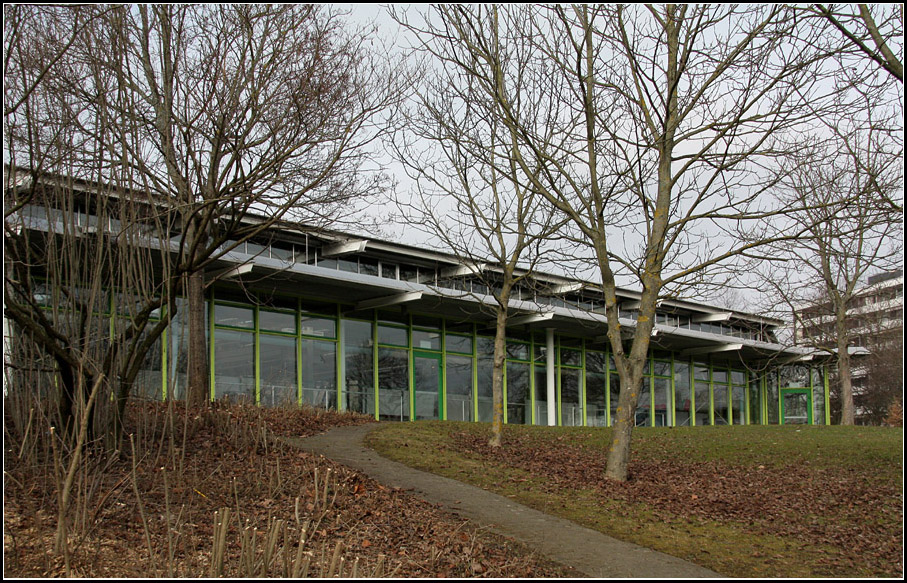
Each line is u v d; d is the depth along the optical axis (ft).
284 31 41.73
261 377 68.49
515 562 27.86
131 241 36.50
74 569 22.54
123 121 35.32
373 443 49.24
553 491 39.09
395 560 26.96
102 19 35.58
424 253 74.69
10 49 31.76
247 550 23.02
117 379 35.76
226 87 41.39
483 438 56.59
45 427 33.88
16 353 34.37
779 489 42.88
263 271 61.72
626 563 28.60
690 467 48.96
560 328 88.94
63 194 34.58
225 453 38.83
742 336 109.19
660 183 42.42
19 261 31.22
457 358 83.30
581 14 42.37
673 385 102.99
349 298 73.87
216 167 40.73
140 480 32.40
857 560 30.63
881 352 125.39
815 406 115.14
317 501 31.96
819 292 83.05
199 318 52.34
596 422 94.38
